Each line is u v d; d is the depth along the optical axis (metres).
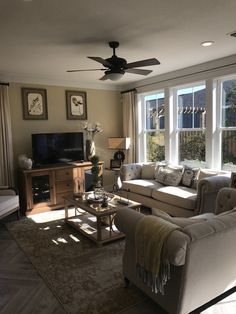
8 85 4.75
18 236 3.65
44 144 5.02
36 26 2.71
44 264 2.88
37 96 5.17
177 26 2.82
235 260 2.09
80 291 2.38
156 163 5.20
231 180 3.37
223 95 4.33
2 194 4.24
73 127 5.67
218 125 4.40
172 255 1.68
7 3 2.21
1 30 2.79
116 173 5.95
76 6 2.30
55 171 4.85
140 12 2.46
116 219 2.27
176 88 5.11
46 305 2.20
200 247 1.78
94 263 2.87
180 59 4.16
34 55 3.70
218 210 2.91
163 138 5.55
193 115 4.87
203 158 4.76
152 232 1.89
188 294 1.83
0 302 2.26
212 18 2.63
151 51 3.69
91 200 3.67
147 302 2.21
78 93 5.68
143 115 5.99
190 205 3.67
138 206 3.52
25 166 4.68
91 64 4.25
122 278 2.57
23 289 2.43
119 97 6.33
